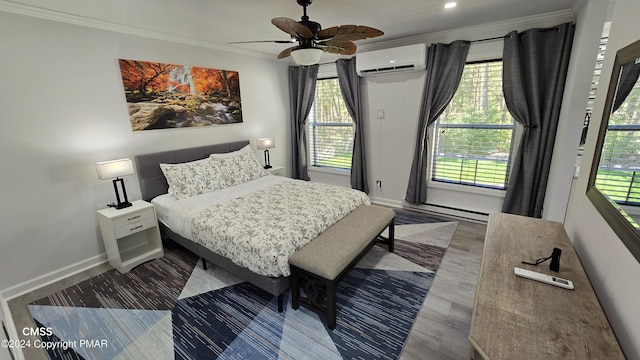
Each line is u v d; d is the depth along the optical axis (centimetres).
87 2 228
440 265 274
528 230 187
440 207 400
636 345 95
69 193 270
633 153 104
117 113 296
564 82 289
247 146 423
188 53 353
